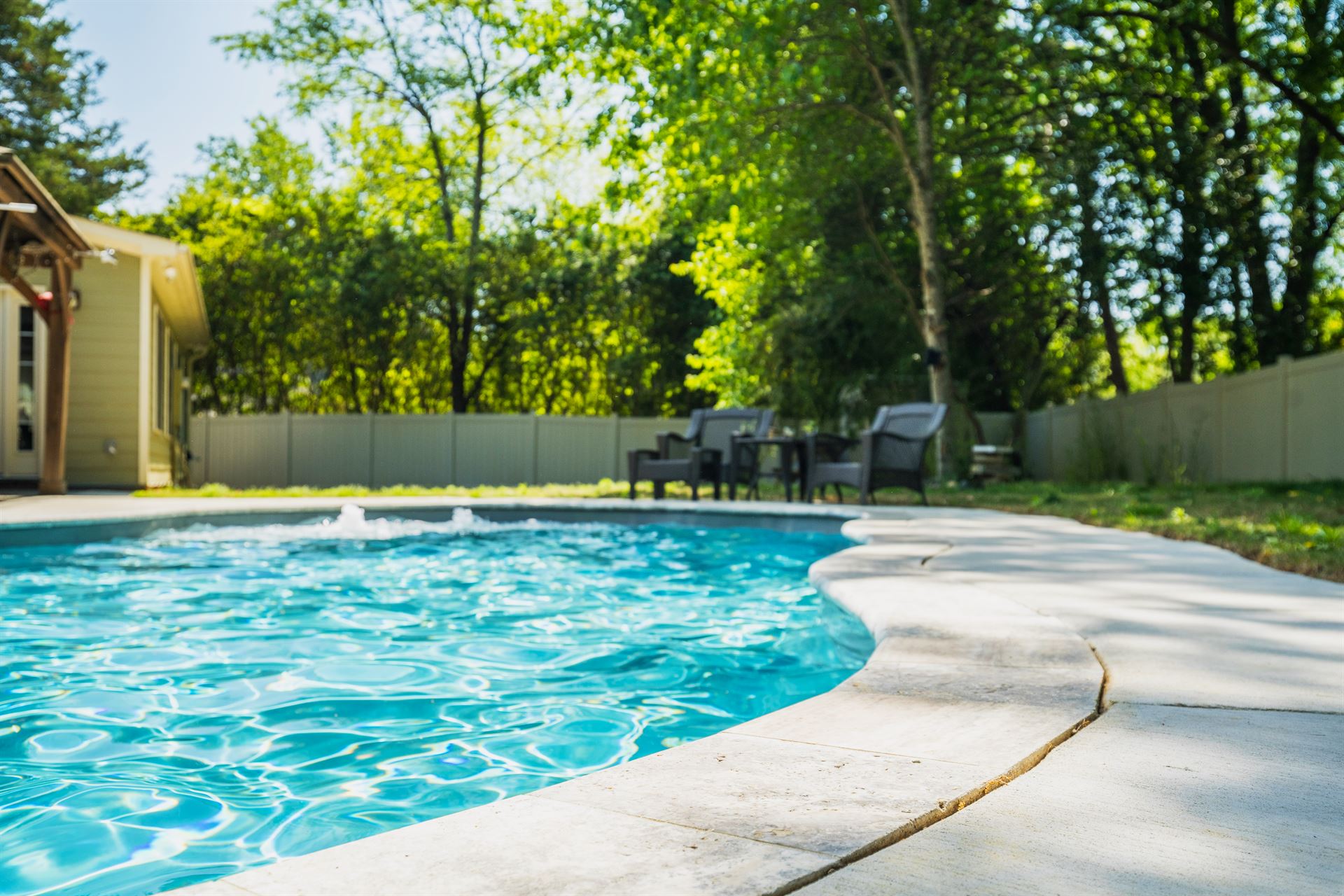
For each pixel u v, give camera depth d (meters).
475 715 2.50
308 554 6.26
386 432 18.89
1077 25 13.54
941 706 1.80
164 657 3.23
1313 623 2.67
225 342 23.47
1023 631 2.54
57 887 1.43
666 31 12.89
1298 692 1.91
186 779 1.96
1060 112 14.32
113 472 12.86
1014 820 1.22
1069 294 17.36
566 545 7.02
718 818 1.22
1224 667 2.13
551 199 25.03
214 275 22.77
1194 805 1.27
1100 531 6.11
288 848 1.59
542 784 1.93
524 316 21.66
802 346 15.73
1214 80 16.05
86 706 2.58
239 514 7.74
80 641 3.51
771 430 11.04
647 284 21.45
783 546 7.00
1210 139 14.56
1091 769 1.43
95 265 12.88
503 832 1.18
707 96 13.38
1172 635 2.50
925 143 14.01
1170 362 19.45
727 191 15.17
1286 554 4.39
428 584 5.06
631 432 18.89
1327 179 17.52
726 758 1.50
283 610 4.23
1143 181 14.26
